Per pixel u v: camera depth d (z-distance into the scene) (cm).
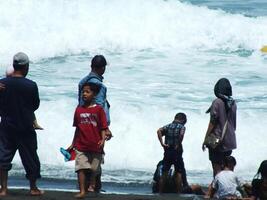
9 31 8231
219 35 8369
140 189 4538
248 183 4306
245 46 8262
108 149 5325
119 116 5619
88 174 4022
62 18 8462
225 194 4016
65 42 8138
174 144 4478
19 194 3909
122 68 7331
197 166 5275
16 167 4941
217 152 4212
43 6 8519
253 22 8606
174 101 6209
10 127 3750
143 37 8300
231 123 4206
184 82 6875
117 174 4959
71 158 3878
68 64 7612
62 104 5794
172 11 8675
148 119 5644
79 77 7025
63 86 6606
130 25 8444
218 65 7544
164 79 6956
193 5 8912
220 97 4200
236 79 7056
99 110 3838
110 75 7044
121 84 6738
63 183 4597
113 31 8344
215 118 4184
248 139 5453
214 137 4188
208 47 8250
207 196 4094
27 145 3791
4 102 3744
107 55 7938
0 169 3809
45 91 6384
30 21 8356
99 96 3994
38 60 7825
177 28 8450
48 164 5141
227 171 4062
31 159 3812
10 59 7950
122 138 5419
